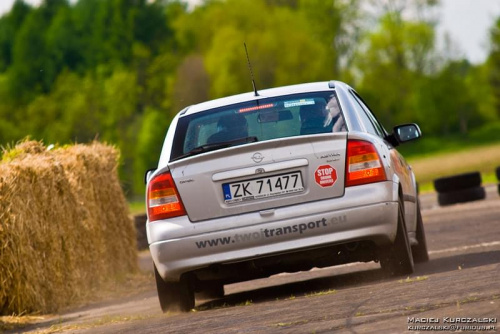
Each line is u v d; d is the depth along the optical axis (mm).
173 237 19703
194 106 22516
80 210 33438
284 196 19500
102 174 37031
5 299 28047
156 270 20453
